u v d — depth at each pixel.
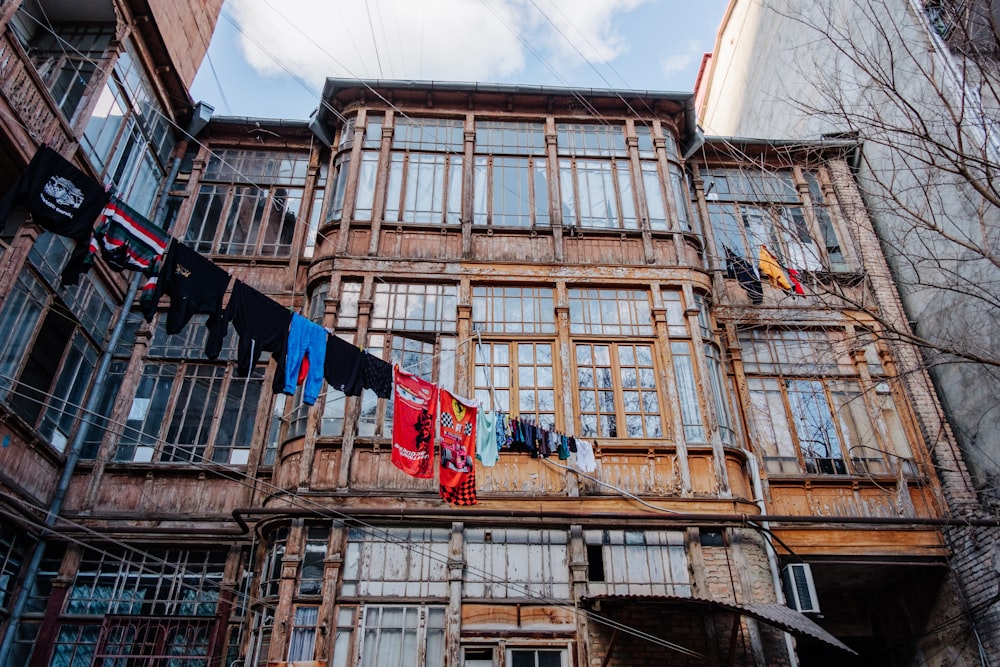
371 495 10.86
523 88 14.88
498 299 12.98
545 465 11.38
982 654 11.35
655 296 13.01
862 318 14.29
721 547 10.97
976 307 12.79
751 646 10.27
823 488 12.53
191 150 15.97
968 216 13.01
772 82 20.08
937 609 12.24
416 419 9.41
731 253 14.93
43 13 13.20
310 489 10.92
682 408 12.08
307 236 14.99
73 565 11.62
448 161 14.50
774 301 14.46
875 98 15.40
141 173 14.55
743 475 12.06
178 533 11.86
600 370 12.34
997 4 12.33
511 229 13.69
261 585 10.80
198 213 15.25
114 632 11.25
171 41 14.73
